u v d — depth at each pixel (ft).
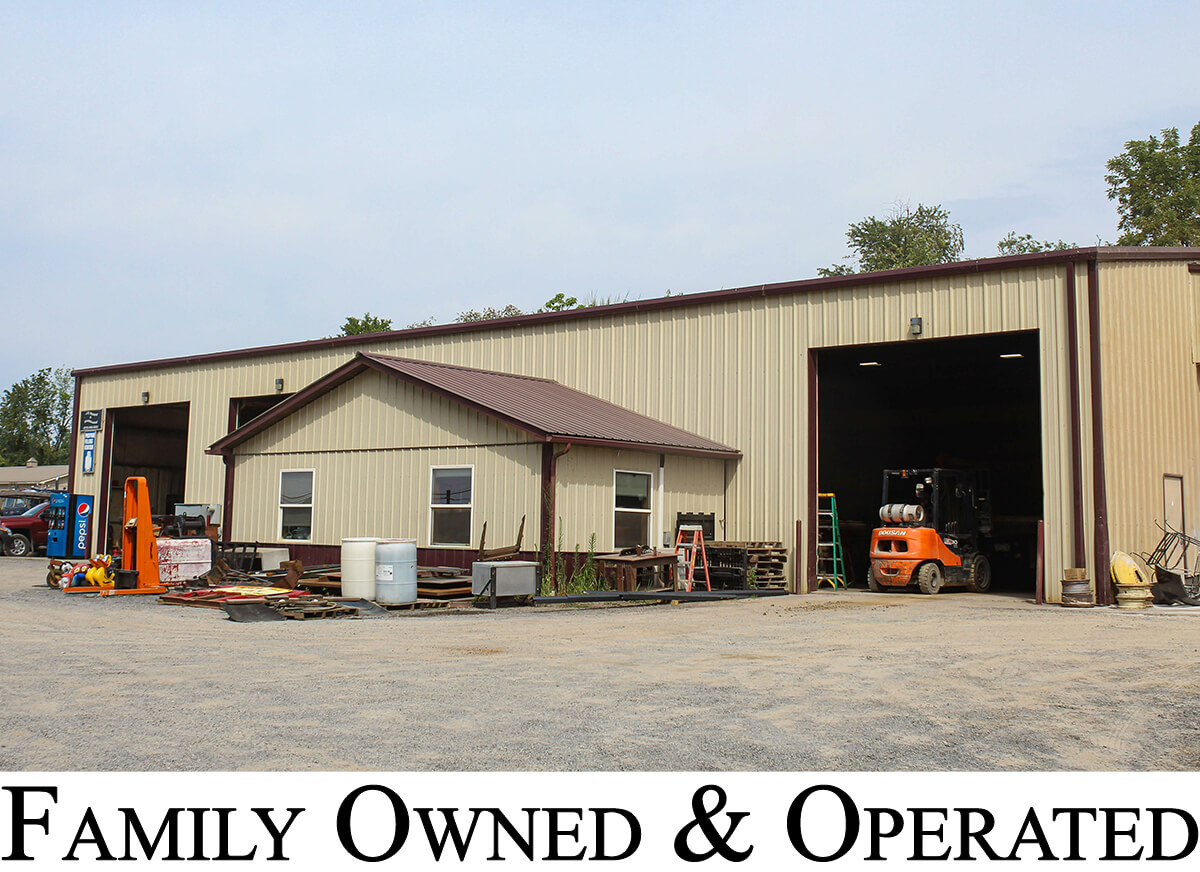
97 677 29.78
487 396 64.08
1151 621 48.19
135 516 59.36
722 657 35.19
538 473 59.11
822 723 24.86
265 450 73.56
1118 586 55.62
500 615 50.11
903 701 27.63
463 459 62.90
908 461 100.37
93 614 47.75
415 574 53.42
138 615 47.75
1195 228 157.28
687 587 65.31
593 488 61.72
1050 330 59.88
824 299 68.95
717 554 67.26
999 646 38.45
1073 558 57.88
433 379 64.85
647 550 63.87
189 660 33.27
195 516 65.46
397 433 66.44
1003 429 96.27
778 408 70.33
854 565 84.38
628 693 28.14
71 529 74.28
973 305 62.80
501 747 22.07
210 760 20.81
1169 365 65.62
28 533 101.35
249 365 97.09
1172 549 63.67
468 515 62.34
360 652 35.58
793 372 69.82
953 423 98.58
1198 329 69.31
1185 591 57.52
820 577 71.82
